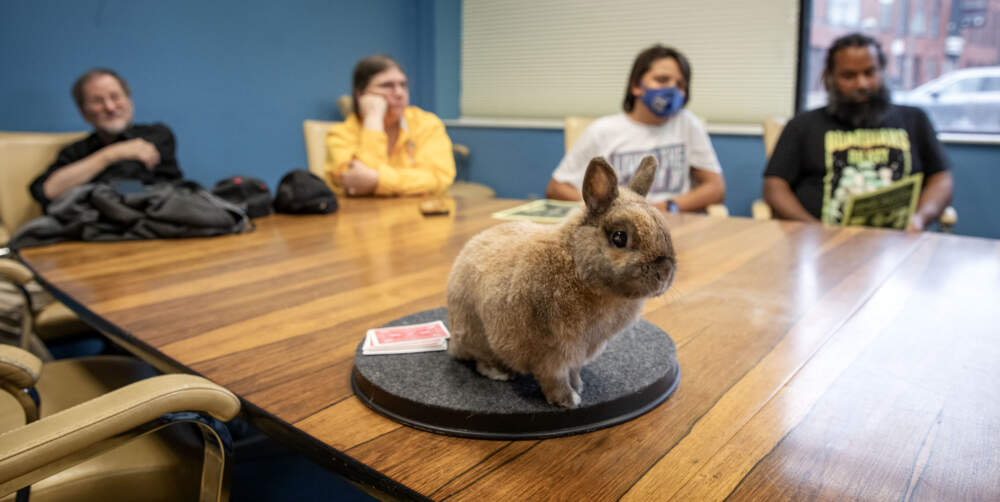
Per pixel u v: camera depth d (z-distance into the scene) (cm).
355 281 122
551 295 61
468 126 480
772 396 73
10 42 288
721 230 173
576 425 64
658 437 63
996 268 128
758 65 387
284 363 84
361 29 448
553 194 264
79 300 114
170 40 344
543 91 466
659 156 259
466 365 76
